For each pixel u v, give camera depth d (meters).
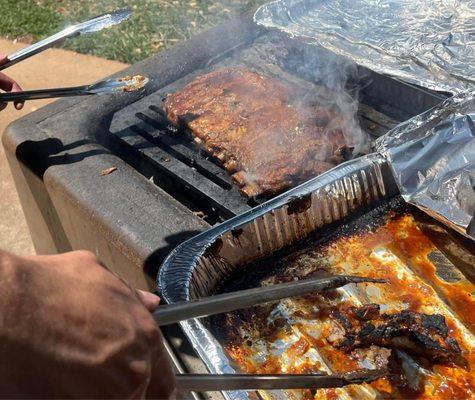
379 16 2.87
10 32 5.59
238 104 2.45
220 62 2.99
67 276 0.67
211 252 1.75
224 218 2.15
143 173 2.52
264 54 2.97
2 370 0.60
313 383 1.24
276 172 2.12
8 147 2.54
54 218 2.52
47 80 4.93
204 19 5.31
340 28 2.82
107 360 0.65
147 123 2.59
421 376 1.54
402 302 1.75
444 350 1.53
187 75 2.90
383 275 1.85
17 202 3.91
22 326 0.60
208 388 1.10
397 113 2.50
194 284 1.65
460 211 1.81
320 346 1.64
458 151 1.95
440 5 2.84
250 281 1.85
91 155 2.36
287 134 2.26
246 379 1.14
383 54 2.56
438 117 2.04
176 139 2.48
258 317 1.73
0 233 3.67
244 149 2.22
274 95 2.50
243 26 3.13
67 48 5.26
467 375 1.53
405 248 1.93
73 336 0.63
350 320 1.68
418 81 2.30
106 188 2.18
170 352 1.71
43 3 5.96
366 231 1.99
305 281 1.33
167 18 5.41
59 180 2.26
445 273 1.83
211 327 1.70
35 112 2.67
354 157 2.29
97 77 4.87
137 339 0.67
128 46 5.11
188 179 2.25
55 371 0.62
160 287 1.61
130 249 1.95
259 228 1.84
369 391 1.51
